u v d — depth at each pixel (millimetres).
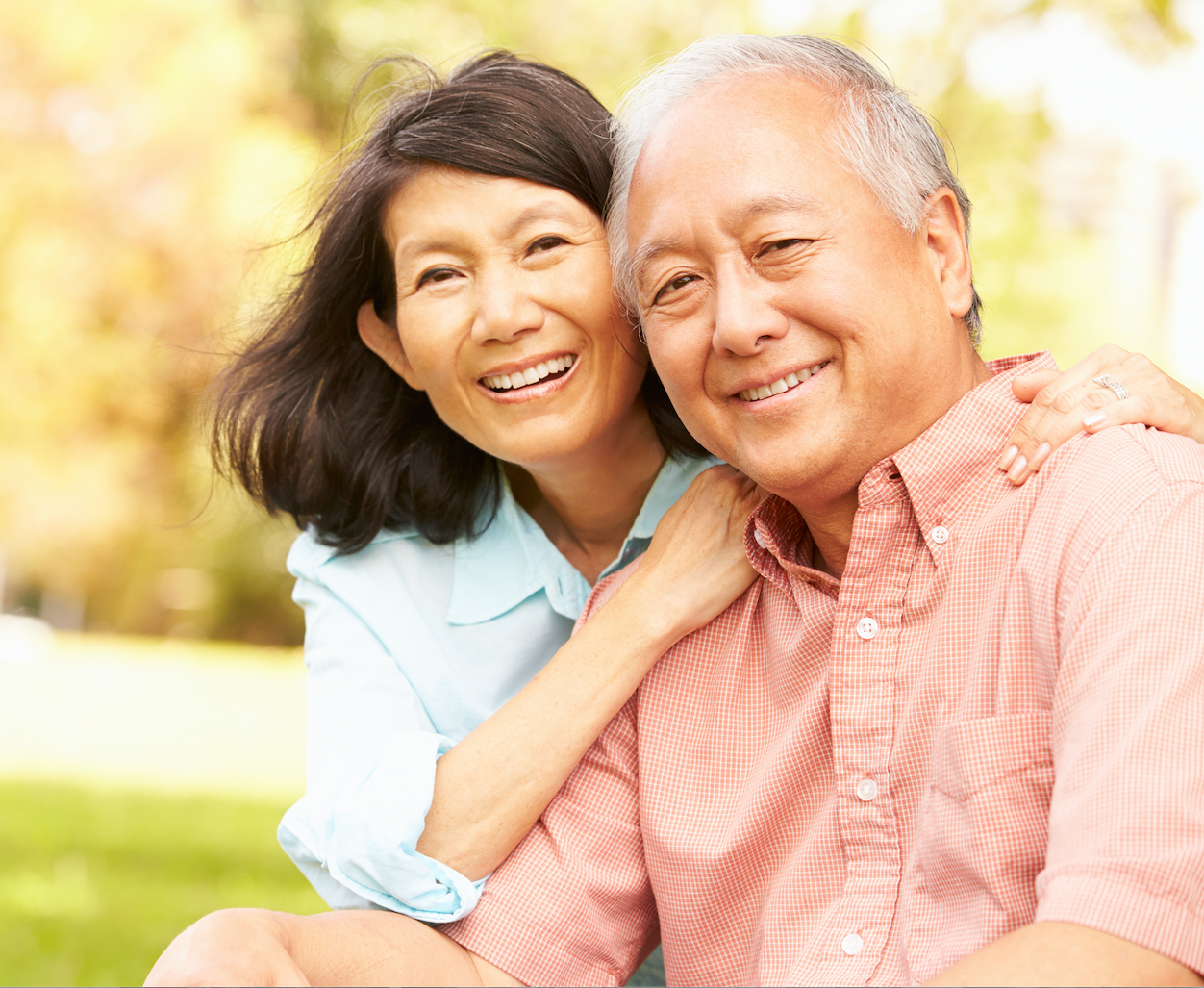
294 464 2574
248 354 2666
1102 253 8461
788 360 1700
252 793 9578
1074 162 8117
